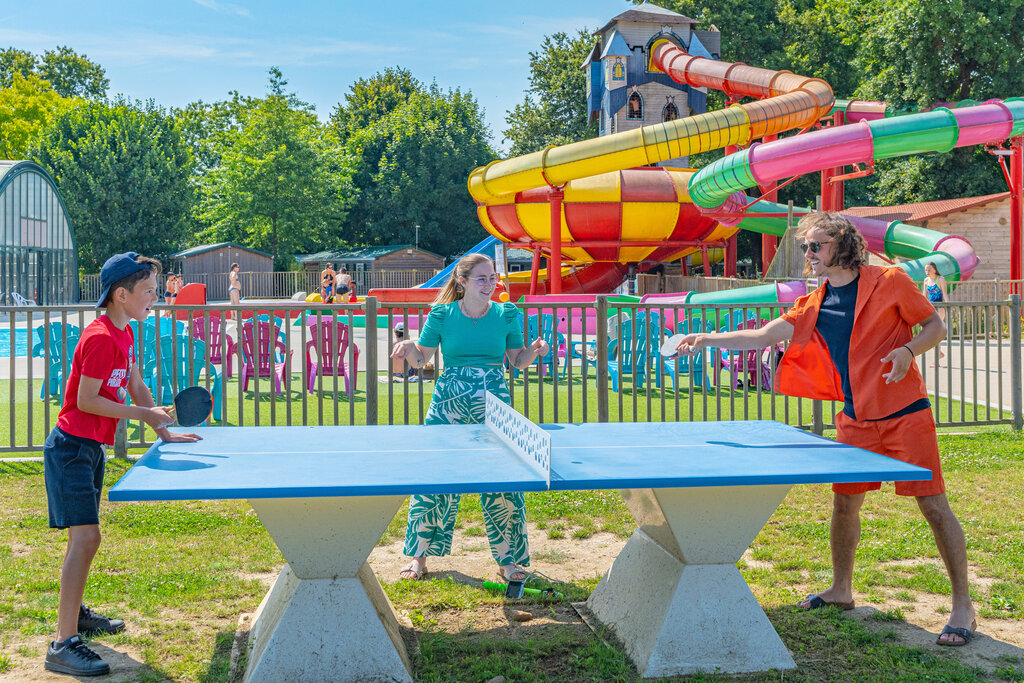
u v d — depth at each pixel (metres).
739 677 3.42
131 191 60.00
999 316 9.41
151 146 62.00
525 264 53.69
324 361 12.40
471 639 3.84
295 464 3.28
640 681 3.39
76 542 3.43
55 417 9.72
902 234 23.34
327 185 64.12
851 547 4.12
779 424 4.50
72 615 3.44
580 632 3.93
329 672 3.29
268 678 3.26
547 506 6.21
